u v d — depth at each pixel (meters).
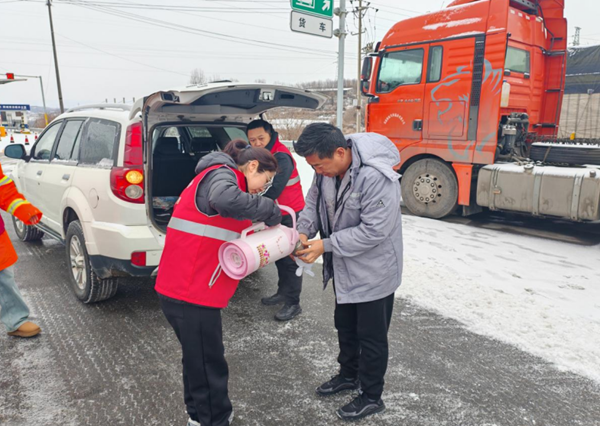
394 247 2.34
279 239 2.24
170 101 3.08
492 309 3.73
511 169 5.97
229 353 3.15
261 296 4.15
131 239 3.32
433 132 6.70
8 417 2.44
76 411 2.50
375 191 2.18
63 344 3.24
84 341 3.29
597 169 5.50
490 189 6.16
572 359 3.01
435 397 2.64
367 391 2.48
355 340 2.61
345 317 2.56
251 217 2.07
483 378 2.82
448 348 3.17
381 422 2.44
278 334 3.43
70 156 4.16
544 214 5.77
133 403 2.58
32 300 4.00
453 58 6.35
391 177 2.16
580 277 4.47
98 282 3.74
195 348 2.17
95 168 3.59
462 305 3.81
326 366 2.99
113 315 3.72
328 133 2.15
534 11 6.59
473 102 6.21
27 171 5.04
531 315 3.61
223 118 4.00
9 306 3.27
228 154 2.40
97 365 2.97
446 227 6.48
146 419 2.44
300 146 2.18
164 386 2.74
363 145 2.26
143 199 3.38
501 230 6.40
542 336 3.30
